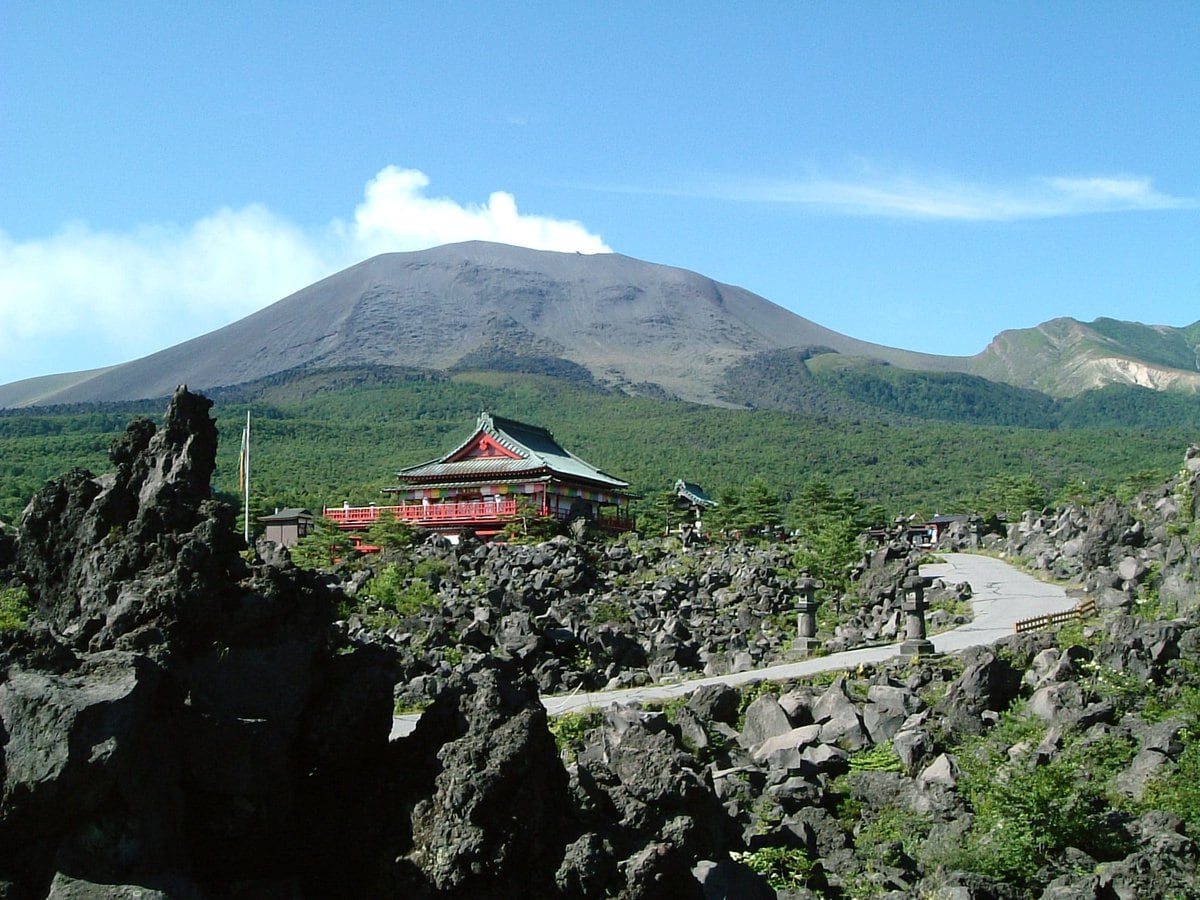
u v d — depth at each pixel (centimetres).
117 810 2064
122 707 2070
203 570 2520
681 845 2802
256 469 19400
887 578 7944
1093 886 3447
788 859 3750
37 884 2019
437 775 2406
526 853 2325
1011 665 5425
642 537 11200
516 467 11594
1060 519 10406
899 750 4641
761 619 7306
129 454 2952
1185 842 3672
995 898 3478
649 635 6850
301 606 2636
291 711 2478
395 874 2286
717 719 5172
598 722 5006
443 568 8400
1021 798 3906
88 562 2659
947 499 18588
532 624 6550
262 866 2352
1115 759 4541
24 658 2131
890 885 3659
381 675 2636
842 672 5759
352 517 10725
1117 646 5375
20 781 1989
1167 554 7375
